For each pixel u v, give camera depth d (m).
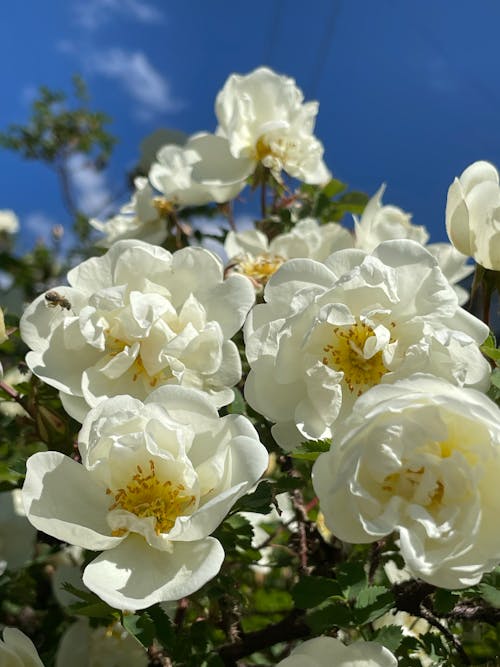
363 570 0.22
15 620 0.36
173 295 0.24
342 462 0.19
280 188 0.40
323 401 0.22
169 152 0.39
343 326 0.22
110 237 0.39
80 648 0.29
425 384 0.19
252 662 0.35
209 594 0.26
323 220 0.42
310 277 0.23
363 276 0.22
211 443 0.21
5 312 0.29
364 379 0.22
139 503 0.21
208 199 0.38
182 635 0.25
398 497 0.19
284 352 0.22
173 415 0.21
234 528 0.24
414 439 0.19
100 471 0.21
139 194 0.39
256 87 0.36
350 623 0.21
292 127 0.37
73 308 0.24
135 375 0.23
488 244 0.25
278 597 0.36
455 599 0.22
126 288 0.24
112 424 0.20
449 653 0.24
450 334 0.21
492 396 0.23
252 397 0.22
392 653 0.21
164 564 0.20
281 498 0.30
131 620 0.21
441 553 0.19
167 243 0.39
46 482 0.21
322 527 0.32
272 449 0.26
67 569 0.32
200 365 0.23
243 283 0.24
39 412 0.28
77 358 0.24
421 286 0.22
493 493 0.19
